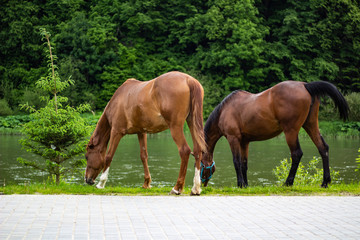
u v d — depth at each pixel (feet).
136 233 15.35
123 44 178.81
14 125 123.95
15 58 175.73
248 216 18.19
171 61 166.50
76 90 152.97
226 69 158.61
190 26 165.17
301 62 154.81
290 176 26.78
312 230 15.92
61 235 14.96
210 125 30.12
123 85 26.12
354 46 155.43
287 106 26.25
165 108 22.70
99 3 191.01
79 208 19.52
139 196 22.94
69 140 32.14
